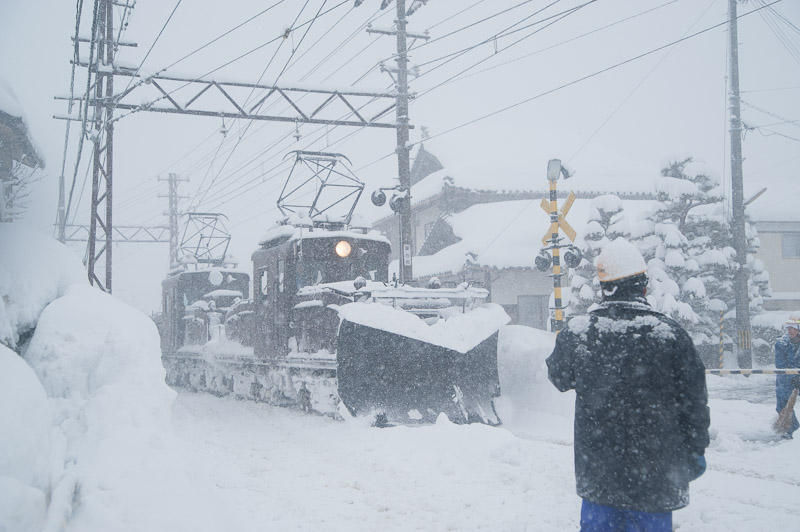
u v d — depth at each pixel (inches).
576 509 201.9
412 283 638.5
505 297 1015.6
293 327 484.4
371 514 202.4
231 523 146.1
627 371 112.1
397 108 657.6
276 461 288.2
